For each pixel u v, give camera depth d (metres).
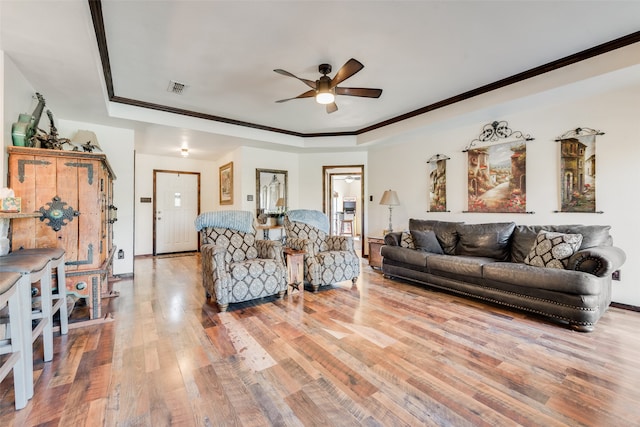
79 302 2.98
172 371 1.80
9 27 1.93
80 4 1.73
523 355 2.01
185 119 4.25
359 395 1.58
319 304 3.07
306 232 4.05
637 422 1.38
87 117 3.72
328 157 6.15
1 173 2.16
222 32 2.31
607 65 2.53
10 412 1.43
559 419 1.40
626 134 2.88
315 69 2.93
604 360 1.94
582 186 3.16
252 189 5.61
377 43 2.49
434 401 1.53
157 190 6.33
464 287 3.21
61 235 2.43
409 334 2.34
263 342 2.20
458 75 3.10
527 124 3.57
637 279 2.84
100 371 1.79
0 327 1.81
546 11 2.09
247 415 1.43
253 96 3.63
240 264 3.05
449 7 2.04
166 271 4.63
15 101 2.43
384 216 5.55
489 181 3.96
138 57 2.67
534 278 2.61
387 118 4.61
